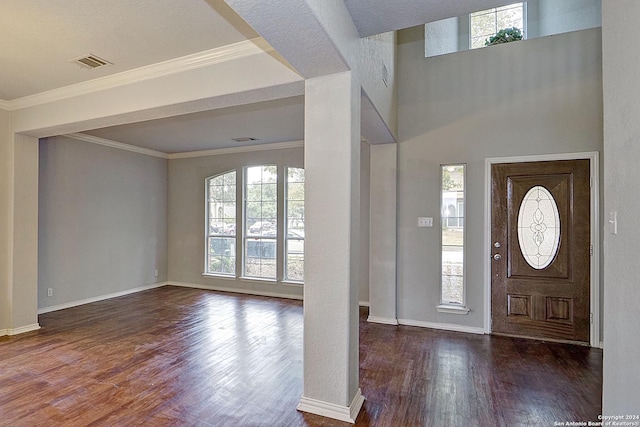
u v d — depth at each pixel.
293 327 4.11
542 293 3.68
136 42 2.53
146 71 2.93
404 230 4.25
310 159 2.29
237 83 2.62
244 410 2.33
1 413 2.28
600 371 2.90
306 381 2.31
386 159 4.27
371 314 4.35
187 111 3.04
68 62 2.82
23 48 2.59
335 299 2.23
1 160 3.76
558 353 3.30
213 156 6.31
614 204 1.56
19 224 3.88
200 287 6.39
